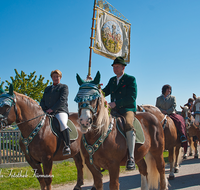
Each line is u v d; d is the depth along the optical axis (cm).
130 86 335
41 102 449
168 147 529
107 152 287
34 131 380
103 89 379
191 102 831
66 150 395
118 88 347
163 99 590
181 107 715
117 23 784
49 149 384
